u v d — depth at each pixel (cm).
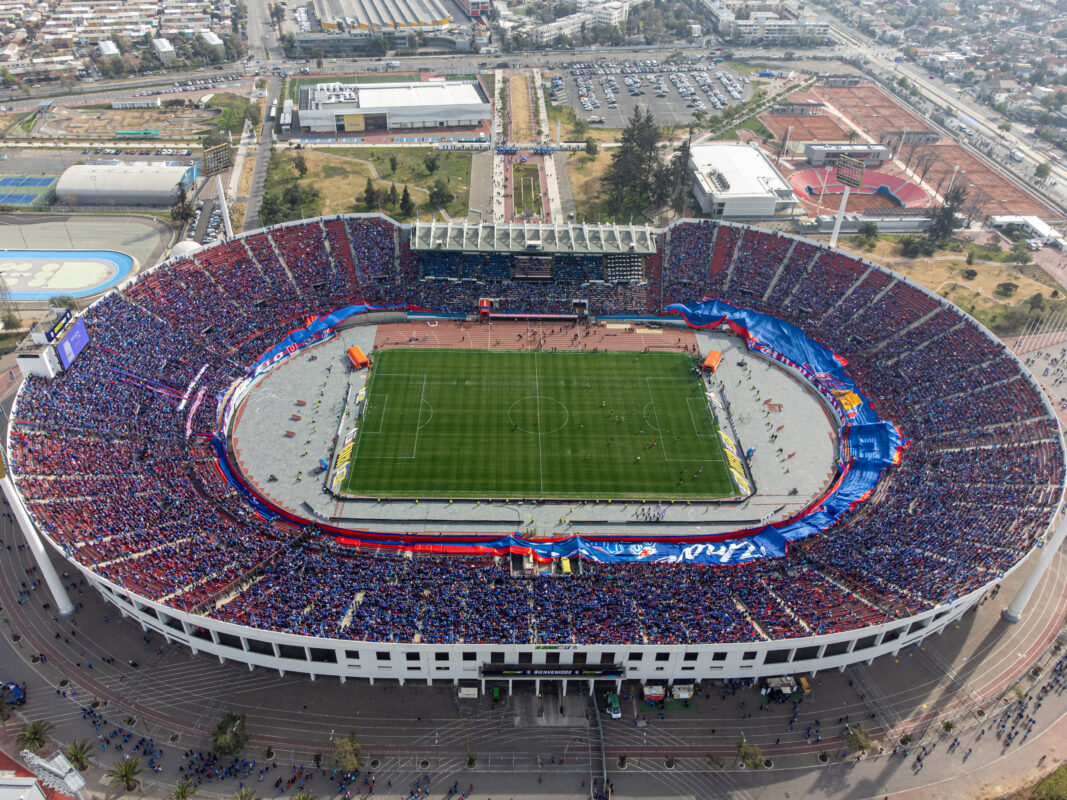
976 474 11831
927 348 14562
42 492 10725
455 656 9131
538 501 12194
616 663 9250
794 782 8712
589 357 15438
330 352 15325
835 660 9525
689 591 10050
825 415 14150
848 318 15650
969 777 8781
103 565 9738
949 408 13288
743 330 16038
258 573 10081
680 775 8762
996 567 9988
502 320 16400
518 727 9181
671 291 16862
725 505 12231
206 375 13950
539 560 11044
